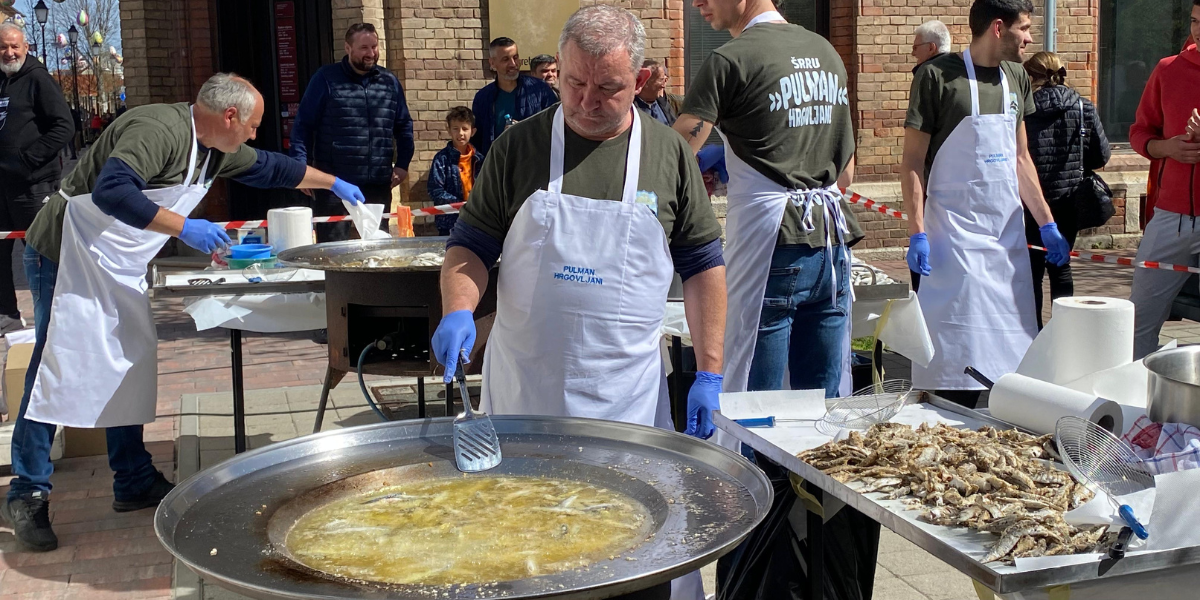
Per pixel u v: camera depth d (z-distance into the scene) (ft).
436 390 20.29
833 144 12.09
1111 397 8.09
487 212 9.01
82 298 13.14
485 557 5.42
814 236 11.68
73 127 25.71
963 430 7.54
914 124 14.97
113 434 14.25
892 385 8.77
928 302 15.30
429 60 30.04
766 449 7.56
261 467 6.64
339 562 5.39
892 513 6.18
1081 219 20.21
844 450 7.04
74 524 14.01
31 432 13.23
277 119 31.96
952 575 12.12
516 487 6.45
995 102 14.93
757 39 11.55
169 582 12.25
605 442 7.02
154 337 13.67
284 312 14.80
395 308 13.08
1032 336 15.30
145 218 12.63
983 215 14.97
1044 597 5.67
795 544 8.77
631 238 8.66
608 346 8.82
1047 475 6.49
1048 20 34.35
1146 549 5.57
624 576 4.99
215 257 15.76
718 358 8.99
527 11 30.35
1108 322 8.16
